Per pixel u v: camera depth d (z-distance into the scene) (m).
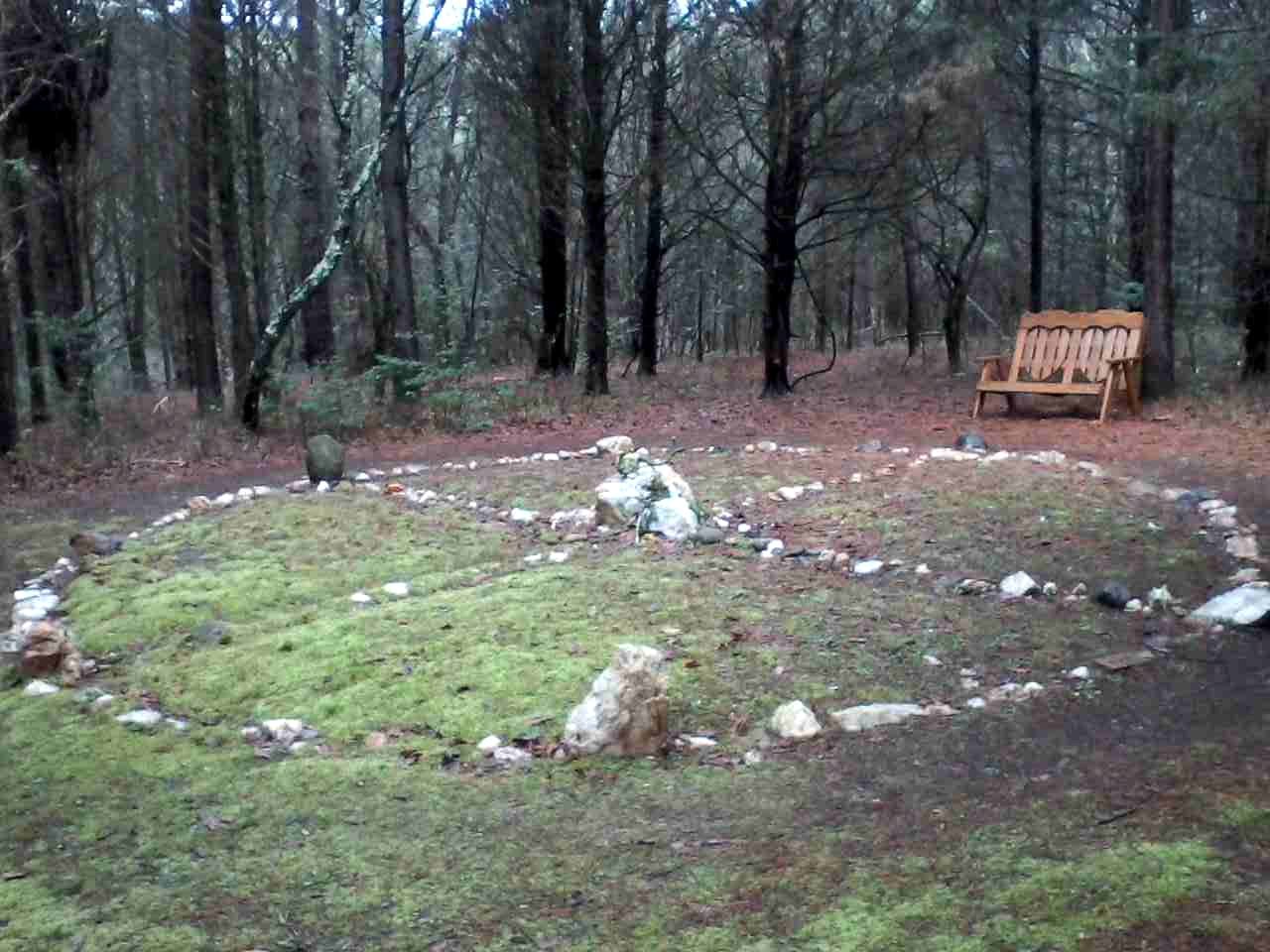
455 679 5.02
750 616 5.73
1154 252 13.28
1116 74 16.02
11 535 8.96
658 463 8.35
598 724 4.29
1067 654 5.25
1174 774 3.73
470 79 19.41
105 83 16.95
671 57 18.16
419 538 7.77
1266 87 12.05
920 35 15.23
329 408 13.87
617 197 19.86
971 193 24.03
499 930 3.00
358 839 3.63
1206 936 2.65
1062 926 2.76
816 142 15.43
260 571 7.11
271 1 23.83
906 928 2.83
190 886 3.36
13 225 16.14
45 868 3.53
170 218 23.09
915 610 5.85
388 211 16.33
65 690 5.34
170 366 32.88
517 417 14.71
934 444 11.00
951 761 4.08
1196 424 11.41
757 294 33.25
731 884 3.18
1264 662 5.07
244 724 4.88
